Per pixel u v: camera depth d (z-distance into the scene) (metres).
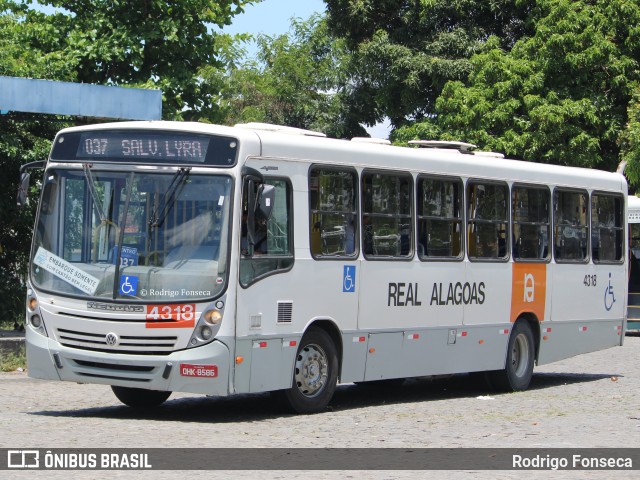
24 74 24.70
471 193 16.94
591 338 19.88
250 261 12.90
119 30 28.78
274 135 13.48
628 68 34.72
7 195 22.56
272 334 13.20
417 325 15.73
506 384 17.77
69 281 13.03
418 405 15.66
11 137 21.66
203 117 30.52
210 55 30.73
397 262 15.33
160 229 12.81
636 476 9.88
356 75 44.06
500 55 35.41
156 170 12.96
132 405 14.55
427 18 38.03
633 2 35.03
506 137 34.47
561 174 19.12
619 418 14.18
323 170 14.15
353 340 14.57
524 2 36.69
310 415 13.85
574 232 19.44
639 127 31.98
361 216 14.74
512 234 17.84
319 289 13.96
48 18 29.36
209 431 11.95
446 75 36.66
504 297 17.55
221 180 12.81
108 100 20.23
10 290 23.08
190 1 29.62
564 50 34.56
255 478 9.20
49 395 15.52
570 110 33.91
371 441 11.56
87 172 13.20
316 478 9.30
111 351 12.73
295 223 13.65
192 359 12.44
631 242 31.53
